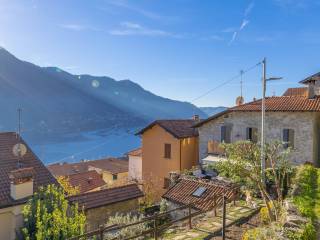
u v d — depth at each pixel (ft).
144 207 67.21
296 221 32.76
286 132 80.02
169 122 109.29
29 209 48.47
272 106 82.64
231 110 90.53
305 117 76.79
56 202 50.49
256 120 86.43
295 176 51.11
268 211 39.01
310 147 75.77
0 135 71.82
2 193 53.06
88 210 56.13
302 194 42.37
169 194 66.13
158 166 107.96
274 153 43.75
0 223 50.98
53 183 61.57
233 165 40.68
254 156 41.06
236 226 40.81
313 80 87.92
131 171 130.11
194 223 44.06
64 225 44.57
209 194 60.29
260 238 31.30
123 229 45.03
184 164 102.99
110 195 61.46
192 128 110.32
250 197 49.62
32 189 54.44
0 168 60.13
